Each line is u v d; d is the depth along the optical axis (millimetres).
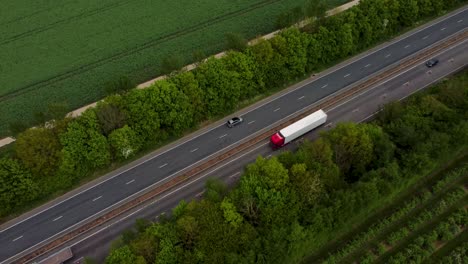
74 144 89938
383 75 120125
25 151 85750
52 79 115688
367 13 121562
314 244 81000
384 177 84438
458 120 94188
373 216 87625
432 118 95750
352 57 125188
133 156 99312
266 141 103938
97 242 85312
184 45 126125
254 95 113125
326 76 119500
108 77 116312
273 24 133500
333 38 116750
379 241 84250
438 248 83625
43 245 84625
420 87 116875
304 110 110625
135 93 95875
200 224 75188
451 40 131375
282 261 77000
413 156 85812
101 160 92938
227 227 74812
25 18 133500
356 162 89000
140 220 79562
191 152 101062
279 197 78375
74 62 120250
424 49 128125
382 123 100688
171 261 72188
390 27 128625
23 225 87500
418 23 136375
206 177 96438
